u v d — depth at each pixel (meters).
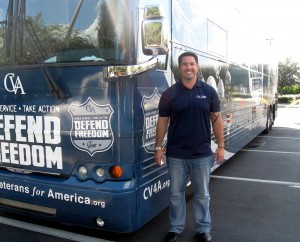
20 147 3.59
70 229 3.94
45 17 3.34
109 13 3.10
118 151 3.14
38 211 3.62
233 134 6.66
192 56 3.33
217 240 3.77
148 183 3.46
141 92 3.27
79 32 3.21
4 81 3.57
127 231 3.25
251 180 6.18
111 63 3.09
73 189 3.27
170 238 3.60
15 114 3.57
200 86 3.39
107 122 3.14
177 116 3.36
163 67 3.66
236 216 4.46
